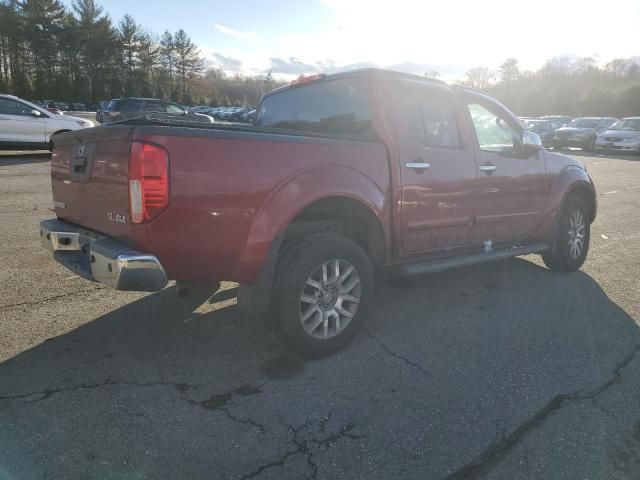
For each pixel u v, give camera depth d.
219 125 3.30
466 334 3.77
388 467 2.31
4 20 66.56
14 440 2.41
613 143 22.28
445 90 4.17
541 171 4.90
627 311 4.30
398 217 3.71
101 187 2.97
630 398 2.93
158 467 2.26
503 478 2.26
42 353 3.29
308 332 3.23
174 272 2.88
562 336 3.76
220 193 2.83
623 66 73.56
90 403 2.74
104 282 2.82
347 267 3.38
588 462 2.37
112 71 75.06
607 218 8.52
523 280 5.12
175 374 3.08
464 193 4.15
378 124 3.64
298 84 4.41
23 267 4.97
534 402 2.86
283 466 2.29
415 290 4.75
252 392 2.91
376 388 2.98
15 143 13.63
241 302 3.14
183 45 82.75
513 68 78.06
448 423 2.65
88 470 2.22
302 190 3.09
